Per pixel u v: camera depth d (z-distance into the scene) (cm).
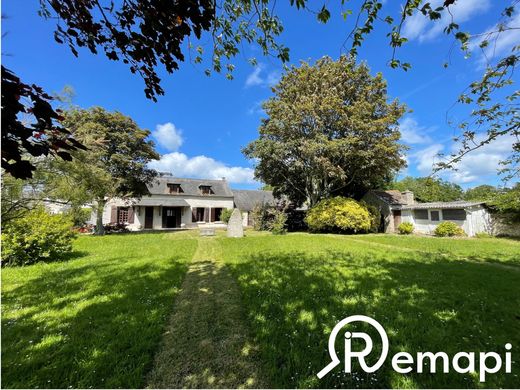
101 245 1049
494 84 268
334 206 1714
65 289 451
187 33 206
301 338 290
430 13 202
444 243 1145
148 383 224
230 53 297
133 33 204
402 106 1655
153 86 231
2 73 130
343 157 1700
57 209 995
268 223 2023
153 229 2366
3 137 136
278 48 282
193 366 247
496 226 1545
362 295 423
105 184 1195
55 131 157
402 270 598
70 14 194
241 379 230
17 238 649
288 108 1677
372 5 217
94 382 217
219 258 775
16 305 374
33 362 237
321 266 639
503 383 219
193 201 2680
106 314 346
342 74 1664
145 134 1798
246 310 371
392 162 1686
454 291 443
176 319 346
